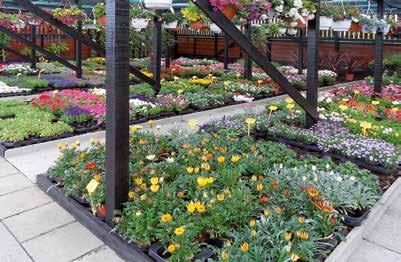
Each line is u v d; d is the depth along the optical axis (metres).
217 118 5.27
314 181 2.77
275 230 2.10
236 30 2.98
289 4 3.41
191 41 15.89
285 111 5.04
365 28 5.71
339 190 2.66
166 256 2.06
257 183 2.74
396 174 3.35
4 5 9.00
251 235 2.06
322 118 4.66
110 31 2.19
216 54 15.06
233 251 1.96
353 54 11.91
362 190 2.81
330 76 9.41
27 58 9.50
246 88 7.31
